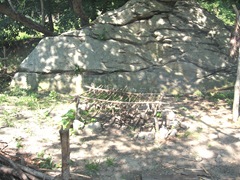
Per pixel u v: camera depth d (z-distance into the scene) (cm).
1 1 1194
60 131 448
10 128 729
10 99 953
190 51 1144
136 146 645
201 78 1122
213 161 594
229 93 1047
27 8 1579
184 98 1031
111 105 790
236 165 582
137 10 1134
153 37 1145
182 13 1172
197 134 699
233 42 1042
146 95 915
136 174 548
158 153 617
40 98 988
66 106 897
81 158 595
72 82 1098
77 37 1130
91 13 1423
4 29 1661
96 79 1101
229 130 727
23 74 1111
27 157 588
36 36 1845
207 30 1169
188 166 575
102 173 548
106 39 1128
